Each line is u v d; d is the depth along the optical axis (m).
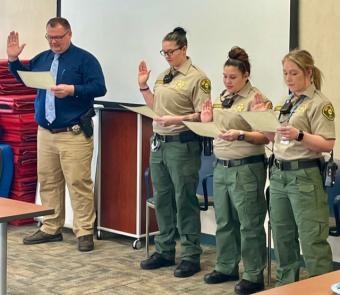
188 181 4.37
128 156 5.23
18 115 5.73
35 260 4.83
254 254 4.08
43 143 5.18
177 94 4.27
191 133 4.32
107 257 4.94
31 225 5.90
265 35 4.70
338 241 4.48
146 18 5.45
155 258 4.66
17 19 6.70
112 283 4.32
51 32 4.94
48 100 5.05
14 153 5.81
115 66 5.71
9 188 5.83
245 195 3.98
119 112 5.28
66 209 5.57
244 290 4.07
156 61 5.41
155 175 4.52
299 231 3.62
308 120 3.53
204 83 4.26
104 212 5.41
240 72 3.93
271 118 3.38
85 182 5.14
